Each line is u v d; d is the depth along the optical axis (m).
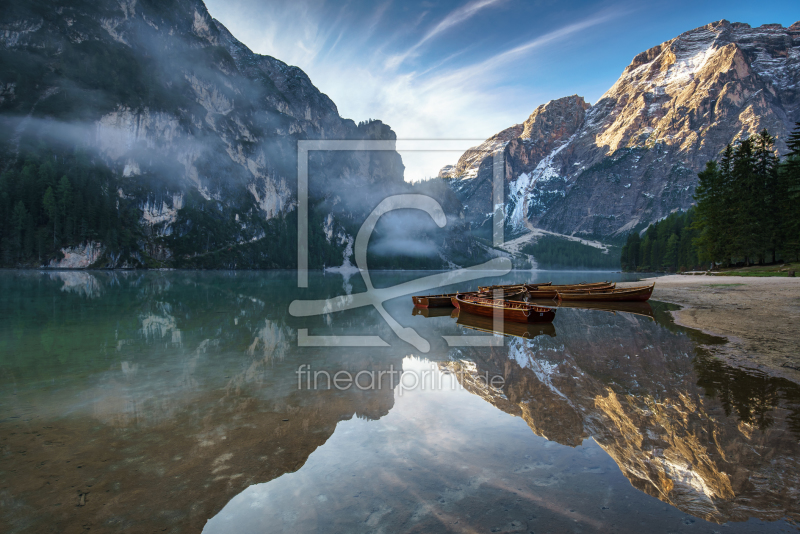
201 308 26.75
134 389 9.10
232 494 4.77
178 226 168.25
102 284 50.50
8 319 20.12
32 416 7.34
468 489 4.83
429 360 12.30
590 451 5.83
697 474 5.11
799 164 48.25
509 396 8.56
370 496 4.70
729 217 53.44
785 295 26.67
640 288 30.67
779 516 4.18
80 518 4.27
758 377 9.38
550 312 20.36
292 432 6.68
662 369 10.36
